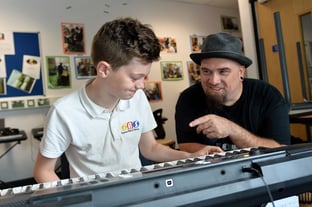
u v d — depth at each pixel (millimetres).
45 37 3787
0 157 3496
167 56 4656
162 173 458
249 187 485
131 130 1052
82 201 388
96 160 996
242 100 1188
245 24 3170
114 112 997
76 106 943
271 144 1006
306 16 2797
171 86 4656
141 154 1219
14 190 481
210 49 1053
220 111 1195
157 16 4613
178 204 429
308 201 806
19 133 3377
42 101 3711
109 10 4230
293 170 526
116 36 770
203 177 473
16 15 3637
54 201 388
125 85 797
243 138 991
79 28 4000
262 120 1167
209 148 965
